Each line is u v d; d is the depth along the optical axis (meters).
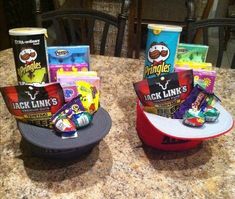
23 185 0.55
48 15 1.26
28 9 2.82
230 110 0.82
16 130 0.71
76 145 0.53
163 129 0.57
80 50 0.72
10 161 0.61
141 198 0.54
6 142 0.67
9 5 2.68
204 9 2.11
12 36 0.59
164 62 0.62
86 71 0.69
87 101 0.60
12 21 2.75
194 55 0.75
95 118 0.61
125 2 1.18
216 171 0.61
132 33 2.23
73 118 0.56
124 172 0.60
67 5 2.33
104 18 1.25
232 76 1.04
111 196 0.54
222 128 0.58
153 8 2.42
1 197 0.53
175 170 0.61
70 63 0.72
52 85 0.56
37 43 0.60
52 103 0.57
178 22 2.39
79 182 0.57
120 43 1.24
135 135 0.71
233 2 3.35
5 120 0.75
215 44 2.61
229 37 2.92
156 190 0.56
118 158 0.63
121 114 0.80
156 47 0.61
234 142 0.70
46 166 0.60
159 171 0.60
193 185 0.57
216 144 0.69
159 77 0.60
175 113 0.61
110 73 1.03
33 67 0.62
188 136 0.55
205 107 0.61
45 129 0.57
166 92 0.60
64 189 0.55
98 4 2.15
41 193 0.54
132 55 2.32
